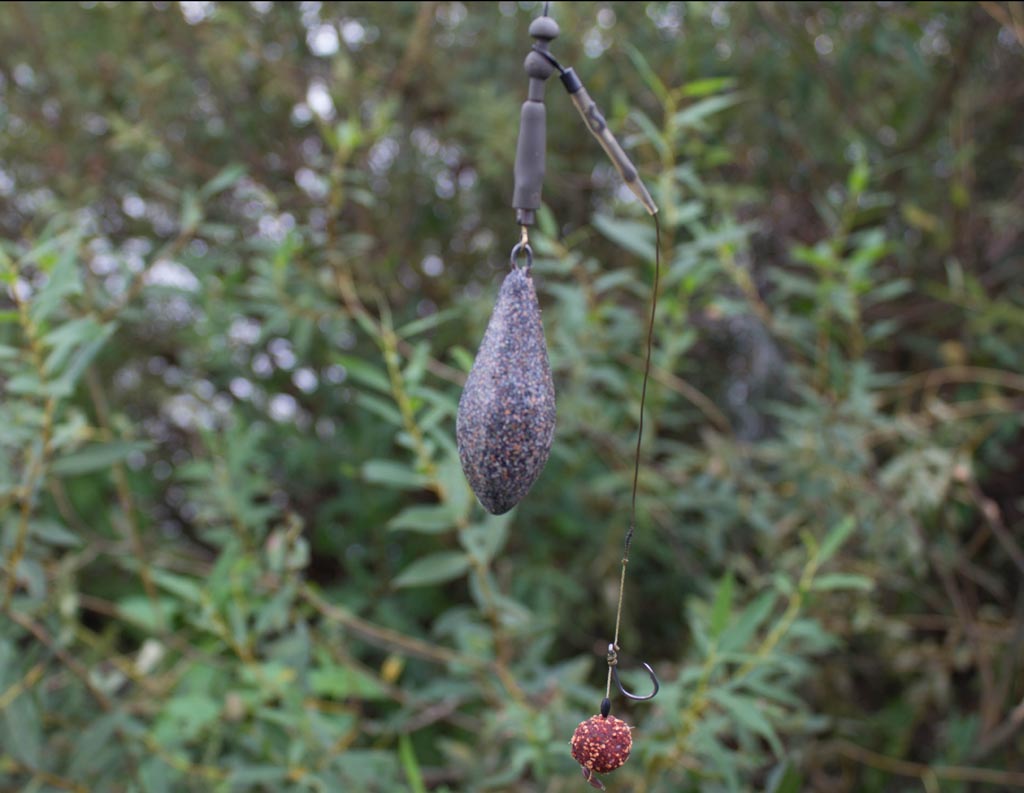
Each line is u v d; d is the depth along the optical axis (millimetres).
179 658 891
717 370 1185
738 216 1113
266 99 1116
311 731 706
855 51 946
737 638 664
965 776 801
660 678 785
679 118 740
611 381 829
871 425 879
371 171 1102
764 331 1101
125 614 813
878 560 862
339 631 779
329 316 869
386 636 730
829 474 842
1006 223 1109
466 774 771
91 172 1123
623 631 962
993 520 847
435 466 692
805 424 860
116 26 1068
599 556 959
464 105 1054
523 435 521
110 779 719
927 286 1059
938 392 1114
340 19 1012
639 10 964
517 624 709
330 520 1096
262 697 719
